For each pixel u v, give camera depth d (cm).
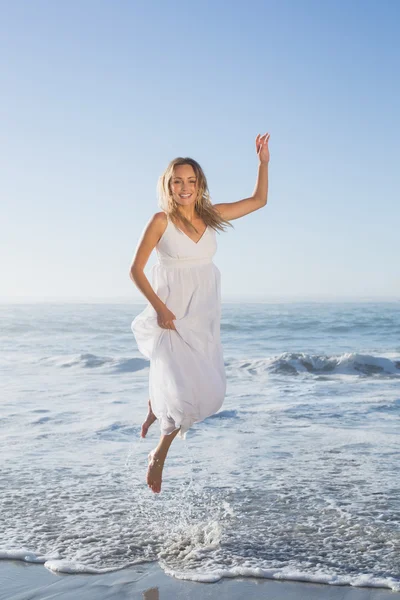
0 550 301
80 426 616
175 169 309
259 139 345
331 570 277
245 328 2681
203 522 341
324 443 530
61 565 284
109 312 4541
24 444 536
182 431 319
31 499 382
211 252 319
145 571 280
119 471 448
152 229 309
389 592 257
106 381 1010
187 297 312
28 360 1345
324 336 2303
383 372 1105
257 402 763
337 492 392
